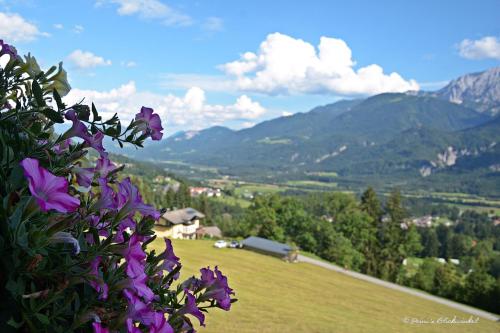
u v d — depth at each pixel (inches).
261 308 1082.7
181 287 63.9
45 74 63.5
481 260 2107.5
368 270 2541.8
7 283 41.8
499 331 1246.3
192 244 2305.6
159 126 63.5
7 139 51.8
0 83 61.2
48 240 43.0
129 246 48.6
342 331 961.5
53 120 54.3
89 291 49.4
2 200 43.3
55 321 45.3
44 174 39.0
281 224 2657.5
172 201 3543.3
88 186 56.9
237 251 2186.3
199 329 774.5
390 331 1050.7
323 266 2214.6
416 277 2171.5
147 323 47.4
